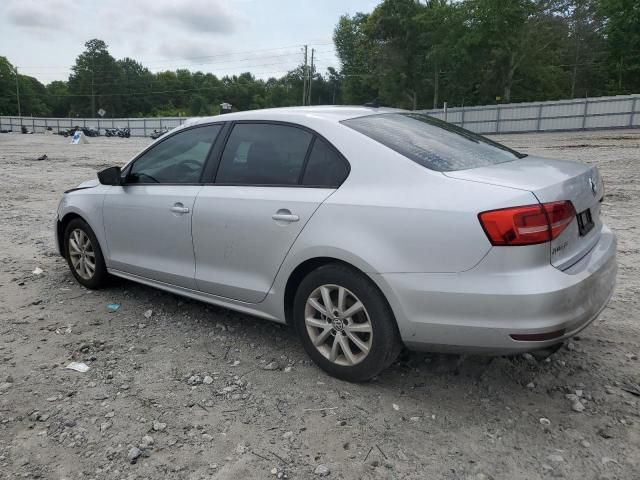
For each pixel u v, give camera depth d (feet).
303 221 10.99
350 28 268.62
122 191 15.16
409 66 206.80
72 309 15.37
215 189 12.85
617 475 8.36
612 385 10.90
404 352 12.40
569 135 119.85
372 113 12.40
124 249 15.30
